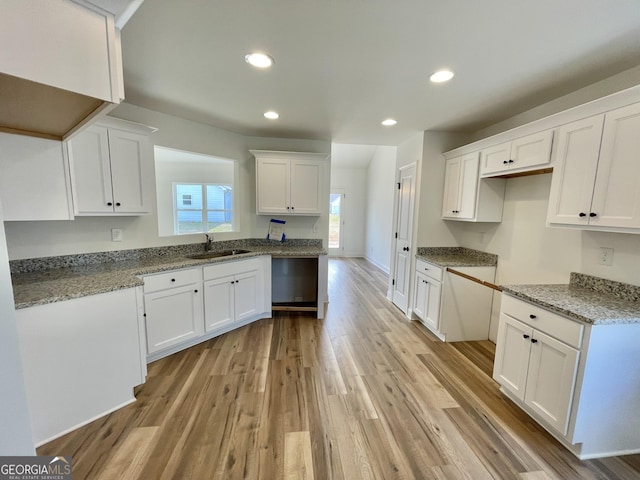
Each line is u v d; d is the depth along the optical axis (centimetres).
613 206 156
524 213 255
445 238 341
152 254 280
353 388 210
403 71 186
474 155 278
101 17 87
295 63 179
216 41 156
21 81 85
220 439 160
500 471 144
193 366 236
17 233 202
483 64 176
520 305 187
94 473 138
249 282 317
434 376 228
